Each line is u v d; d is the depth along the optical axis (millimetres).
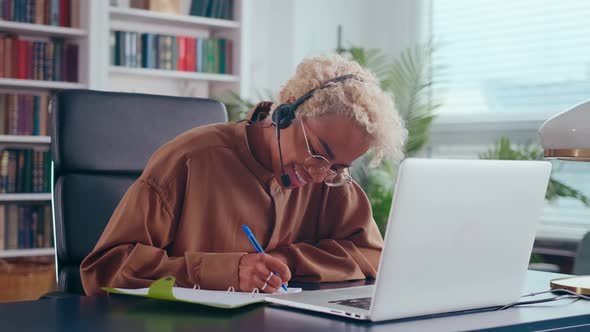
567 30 4332
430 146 4953
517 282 1241
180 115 2023
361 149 1424
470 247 1134
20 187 4121
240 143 1584
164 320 1063
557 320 1125
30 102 4152
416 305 1092
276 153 1521
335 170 1493
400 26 5074
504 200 1165
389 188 4227
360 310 1086
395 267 1045
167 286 1181
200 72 4621
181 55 4551
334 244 1649
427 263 1083
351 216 1725
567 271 4129
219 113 2082
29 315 1097
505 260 1203
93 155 1890
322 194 1707
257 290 1283
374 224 1760
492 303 1206
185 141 1571
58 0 4168
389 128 1424
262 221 1583
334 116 1405
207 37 4781
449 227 1091
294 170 1502
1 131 4082
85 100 1908
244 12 4691
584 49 4254
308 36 4945
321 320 1069
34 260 4137
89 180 1866
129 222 1446
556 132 1373
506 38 4609
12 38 4125
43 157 4191
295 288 1361
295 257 1568
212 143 1570
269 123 1562
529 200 1212
